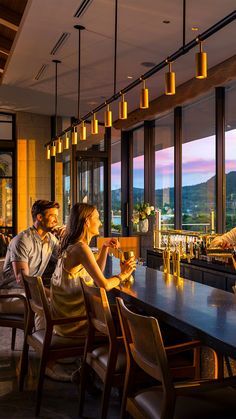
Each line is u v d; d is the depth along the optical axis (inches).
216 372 111.7
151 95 384.8
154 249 280.5
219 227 315.9
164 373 83.2
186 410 85.7
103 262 163.2
